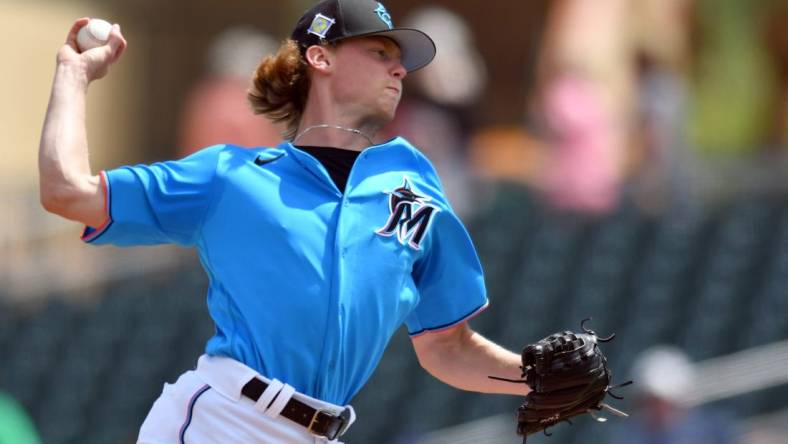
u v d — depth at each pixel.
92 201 11.66
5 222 39.47
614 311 35.69
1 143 48.44
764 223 36.12
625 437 29.28
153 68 50.12
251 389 11.74
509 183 36.84
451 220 12.70
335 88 12.56
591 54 34.69
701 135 40.88
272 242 11.82
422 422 34.88
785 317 34.94
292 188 12.00
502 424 33.19
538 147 35.66
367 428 35.12
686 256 35.81
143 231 11.91
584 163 34.84
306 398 11.81
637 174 35.53
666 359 29.70
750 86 41.78
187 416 11.91
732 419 31.17
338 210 12.01
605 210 35.69
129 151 49.53
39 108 49.19
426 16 33.78
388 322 12.15
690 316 35.41
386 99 12.60
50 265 39.22
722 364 32.31
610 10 35.16
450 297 12.98
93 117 48.81
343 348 11.90
